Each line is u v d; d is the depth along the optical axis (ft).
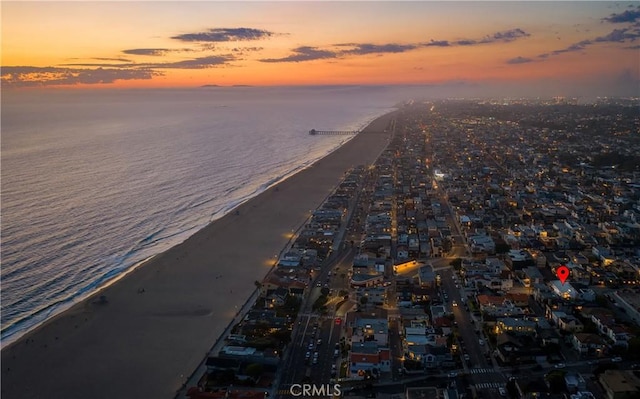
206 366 453.58
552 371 424.05
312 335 513.04
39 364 462.60
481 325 522.47
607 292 601.62
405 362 449.89
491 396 407.85
